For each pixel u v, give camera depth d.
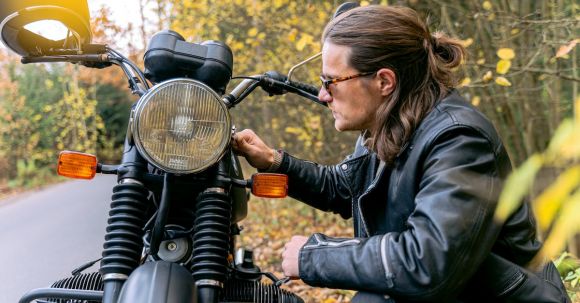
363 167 1.93
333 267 1.51
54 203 9.41
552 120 3.84
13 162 15.03
